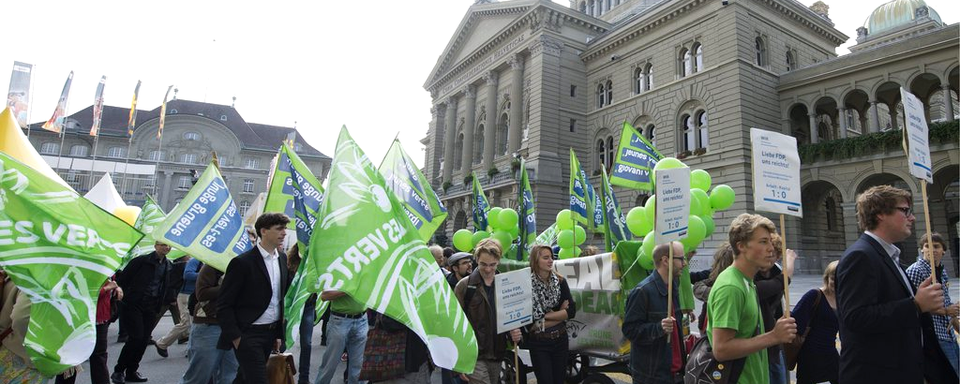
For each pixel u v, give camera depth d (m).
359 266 4.34
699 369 3.62
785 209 3.53
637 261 6.16
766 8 29.64
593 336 6.20
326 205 4.57
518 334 5.16
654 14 32.53
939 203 26.39
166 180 73.94
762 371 3.48
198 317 5.48
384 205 4.82
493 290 5.50
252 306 4.91
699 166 28.67
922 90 26.56
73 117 74.25
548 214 34.22
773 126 28.34
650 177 9.52
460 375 5.51
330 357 6.20
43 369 4.07
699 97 29.38
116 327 12.38
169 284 9.88
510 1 40.50
